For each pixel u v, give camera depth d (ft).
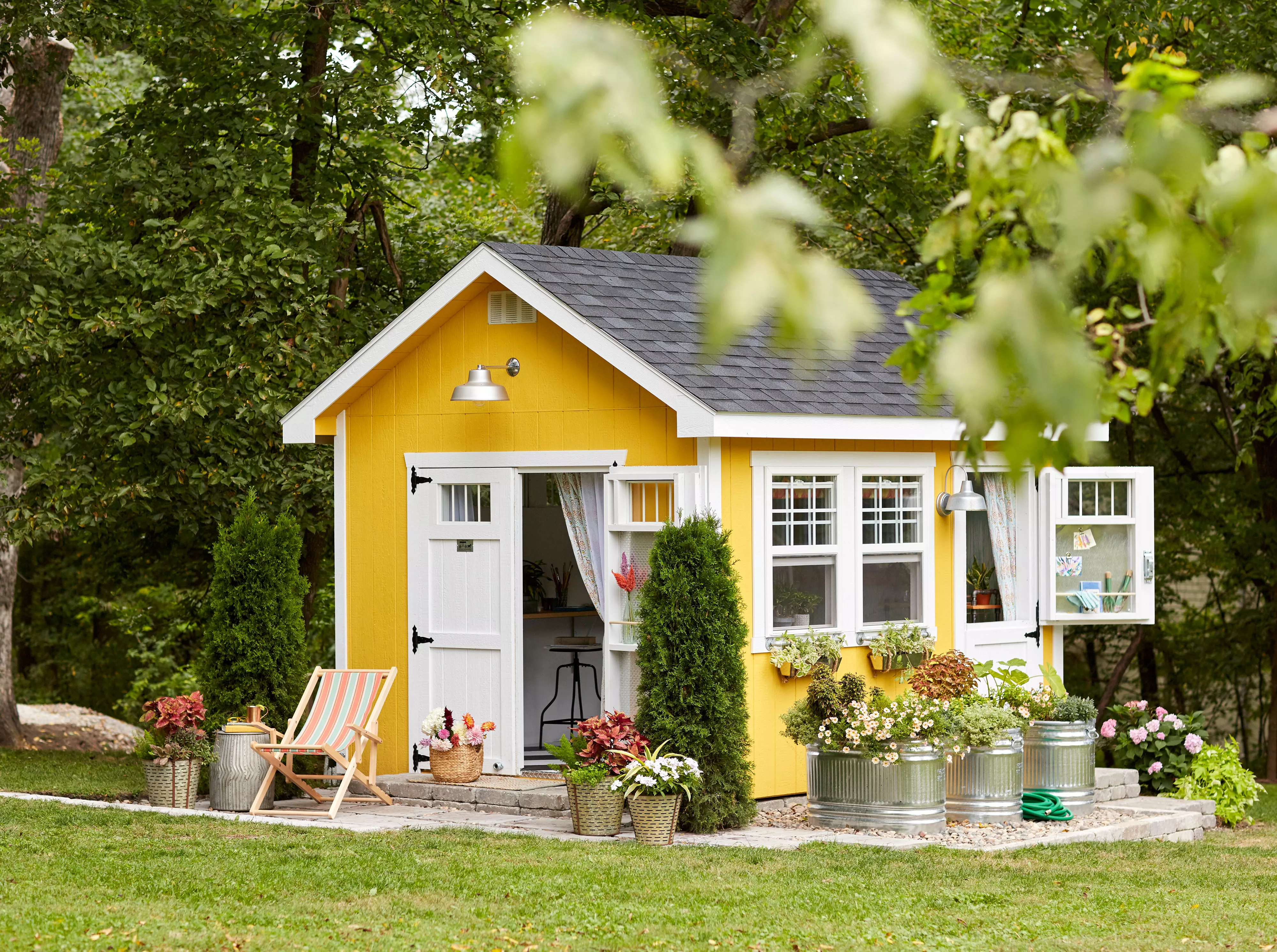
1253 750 77.51
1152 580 45.37
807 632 38.42
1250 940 25.23
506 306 40.24
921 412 39.68
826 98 54.13
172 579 64.90
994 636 43.42
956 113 9.95
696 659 34.40
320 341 50.70
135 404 49.90
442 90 53.78
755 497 37.47
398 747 42.04
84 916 24.85
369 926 24.54
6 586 63.21
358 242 62.85
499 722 40.42
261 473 51.13
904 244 68.23
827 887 28.48
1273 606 64.13
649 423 37.58
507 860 30.76
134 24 54.34
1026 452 7.72
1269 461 63.93
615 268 41.93
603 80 5.52
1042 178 9.35
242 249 50.52
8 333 46.96
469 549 40.96
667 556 34.83
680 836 34.19
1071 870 31.35
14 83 57.67
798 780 38.93
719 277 5.46
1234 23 51.19
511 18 54.80
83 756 58.54
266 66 54.44
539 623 48.78
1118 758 45.60
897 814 34.73
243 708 41.29
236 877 28.73
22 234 50.24
